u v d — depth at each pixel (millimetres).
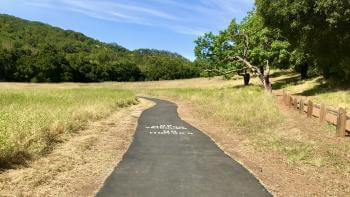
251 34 41156
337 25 23859
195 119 20984
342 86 28953
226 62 44656
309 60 39188
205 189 7898
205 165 10008
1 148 8461
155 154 11289
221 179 8688
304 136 13297
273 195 7684
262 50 39844
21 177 7852
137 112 24578
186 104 32688
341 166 9664
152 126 17719
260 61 40688
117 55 162375
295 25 25500
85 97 26984
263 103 22000
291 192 7934
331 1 22203
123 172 9086
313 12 24484
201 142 13602
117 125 16969
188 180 8531
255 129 15438
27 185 7520
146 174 8953
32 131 10586
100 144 12219
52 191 7438
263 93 29438
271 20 28328
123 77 115375
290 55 40562
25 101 20891
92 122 16422
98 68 109125
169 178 8656
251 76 60781
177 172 9211
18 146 9164
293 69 52938
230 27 43438
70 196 7266
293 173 9336
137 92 60250
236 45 43469
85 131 14125
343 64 28656
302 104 18828
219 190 7859
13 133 9695
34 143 9969
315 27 25453
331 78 34312
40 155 9648
